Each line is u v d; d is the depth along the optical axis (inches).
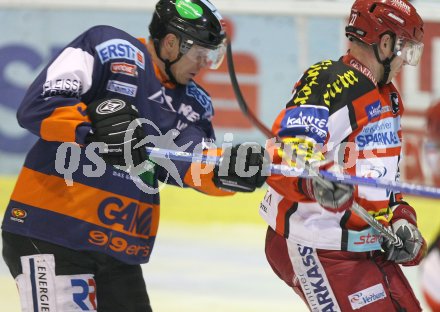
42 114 339.6
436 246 294.5
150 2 871.7
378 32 368.2
